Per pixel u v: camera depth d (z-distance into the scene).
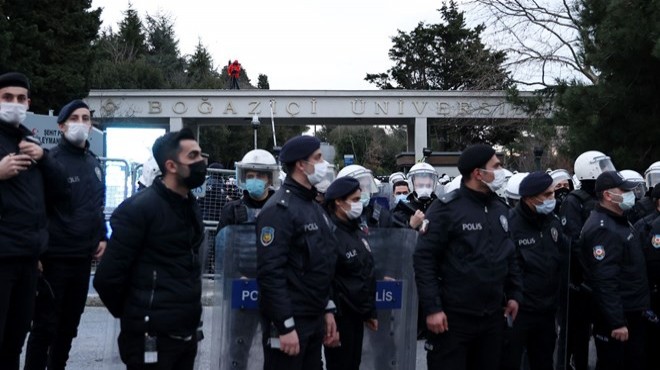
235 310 5.00
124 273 3.98
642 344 6.21
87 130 5.79
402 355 5.59
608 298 5.86
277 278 4.32
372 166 47.75
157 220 4.00
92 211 5.76
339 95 26.45
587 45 16.70
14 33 23.59
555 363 6.23
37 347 5.49
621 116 15.74
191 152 4.04
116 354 5.01
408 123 28.52
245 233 5.02
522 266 5.67
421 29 52.44
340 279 5.15
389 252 5.61
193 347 4.26
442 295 5.04
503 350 5.66
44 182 4.94
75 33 25.66
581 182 7.42
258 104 26.44
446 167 20.73
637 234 6.11
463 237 4.96
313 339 4.57
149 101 26.42
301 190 4.55
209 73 56.41
